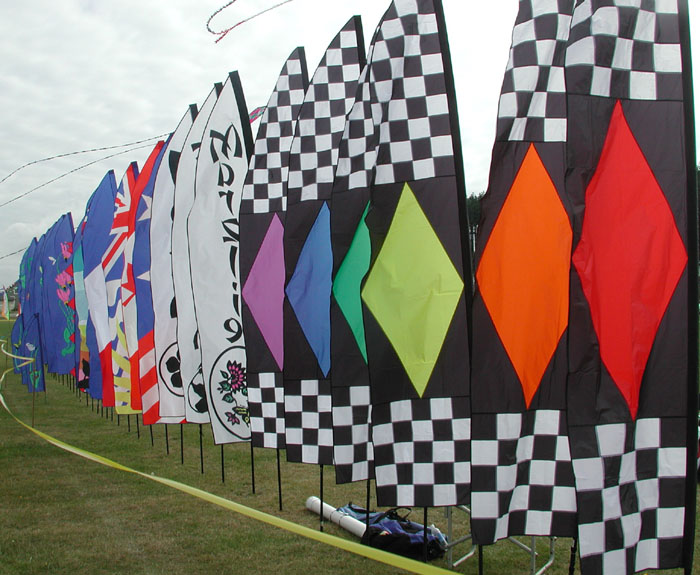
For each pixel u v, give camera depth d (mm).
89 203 9852
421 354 3729
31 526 5598
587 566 3281
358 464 4430
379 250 3732
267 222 5613
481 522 3340
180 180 6660
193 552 4961
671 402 3346
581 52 3230
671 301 3332
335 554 4871
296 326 4961
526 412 3408
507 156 3348
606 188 3275
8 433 10023
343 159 4180
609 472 3295
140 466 7770
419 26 3807
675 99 3322
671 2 3326
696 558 4609
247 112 6266
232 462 7930
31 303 16547
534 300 3371
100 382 10727
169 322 7207
